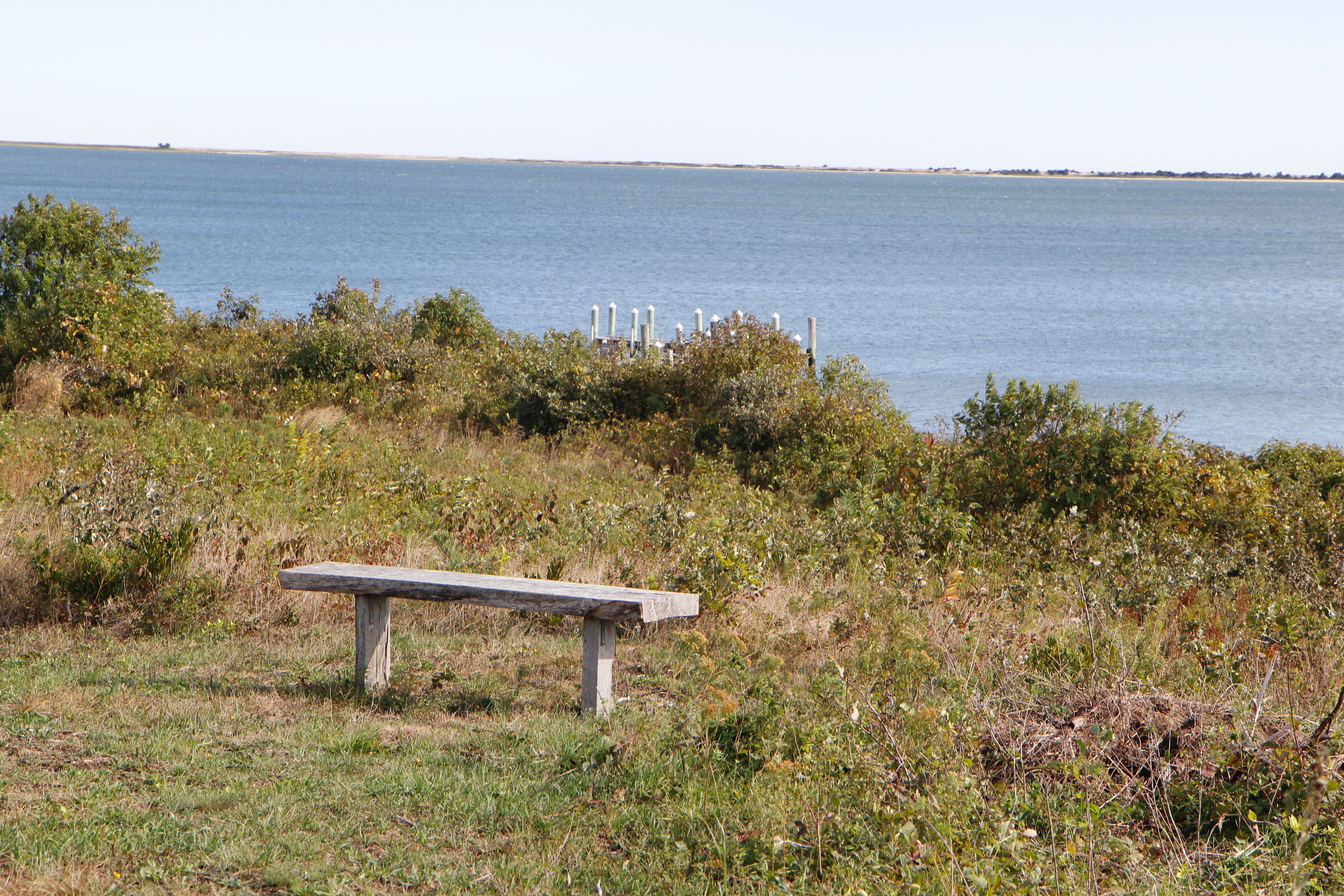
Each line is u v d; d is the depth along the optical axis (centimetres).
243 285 6166
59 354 1881
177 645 715
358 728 562
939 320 5588
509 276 7162
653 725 552
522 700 625
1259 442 2914
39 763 502
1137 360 4375
